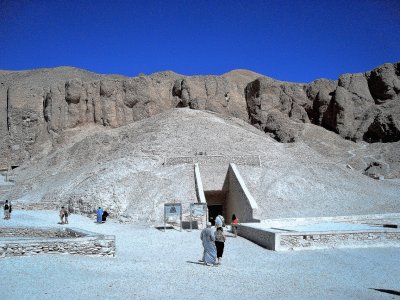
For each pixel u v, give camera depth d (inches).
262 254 667.4
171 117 1781.5
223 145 1472.7
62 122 2460.6
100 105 2493.8
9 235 692.1
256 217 1032.2
